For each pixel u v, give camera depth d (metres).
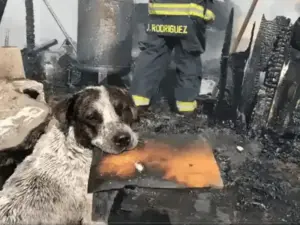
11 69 1.89
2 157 1.62
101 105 1.37
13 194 1.31
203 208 1.46
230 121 2.10
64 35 2.22
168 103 2.19
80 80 2.24
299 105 2.07
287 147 1.94
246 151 1.88
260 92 2.15
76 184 1.38
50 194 1.34
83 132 1.37
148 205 1.46
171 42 2.16
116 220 1.39
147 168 1.63
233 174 1.69
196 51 2.11
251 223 1.40
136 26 2.23
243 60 2.21
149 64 2.13
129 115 1.44
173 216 1.41
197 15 2.02
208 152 1.76
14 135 1.62
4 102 1.67
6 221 1.26
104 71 2.25
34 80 2.02
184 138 1.88
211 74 2.23
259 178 1.67
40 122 1.65
